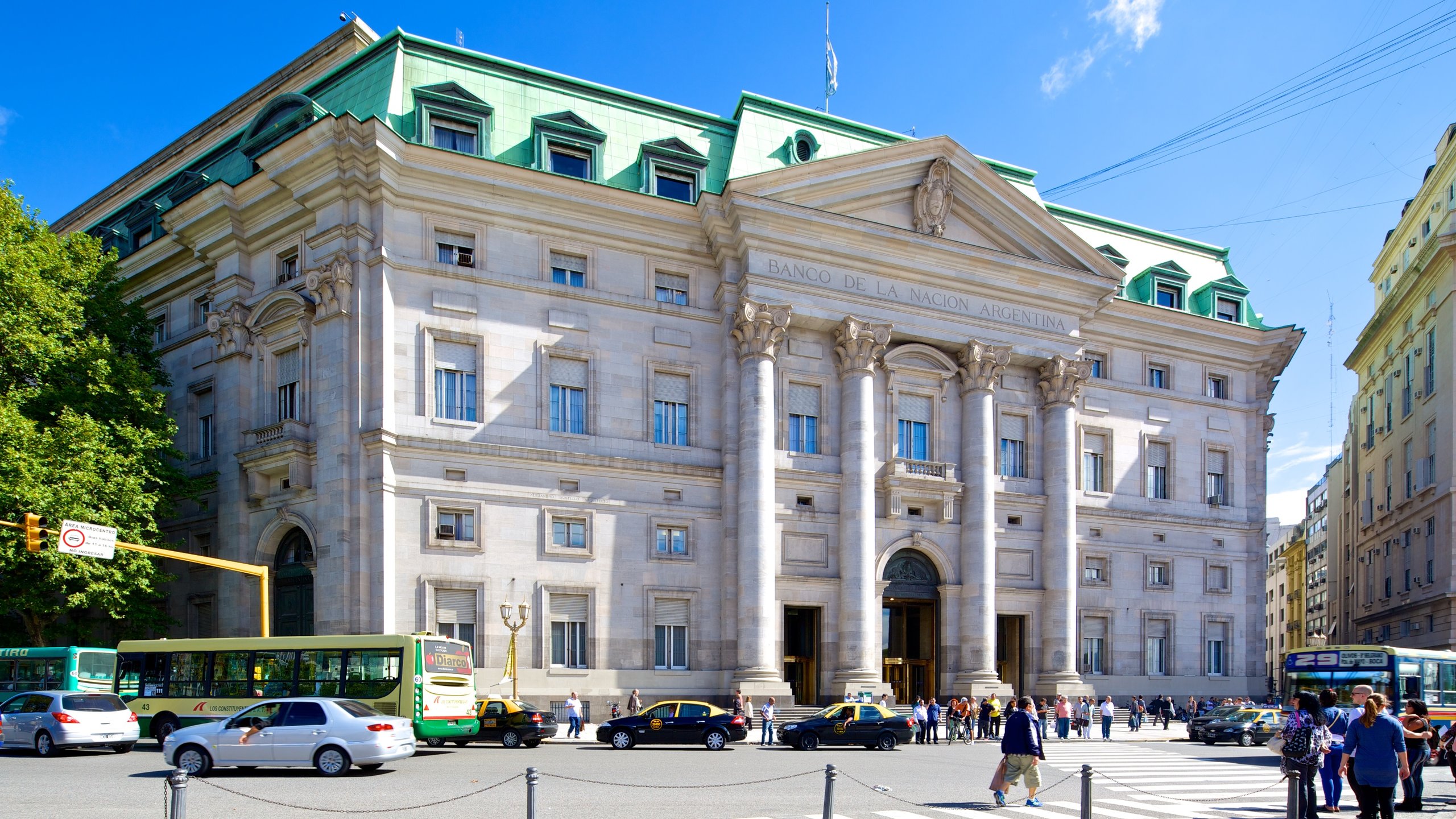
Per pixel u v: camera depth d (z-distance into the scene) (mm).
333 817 18875
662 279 48844
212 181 49531
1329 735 20109
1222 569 61188
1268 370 63656
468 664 32812
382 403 41656
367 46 53844
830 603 48625
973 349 52188
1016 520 54094
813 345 50125
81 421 38469
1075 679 52500
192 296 50219
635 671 45062
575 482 45219
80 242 45156
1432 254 62594
